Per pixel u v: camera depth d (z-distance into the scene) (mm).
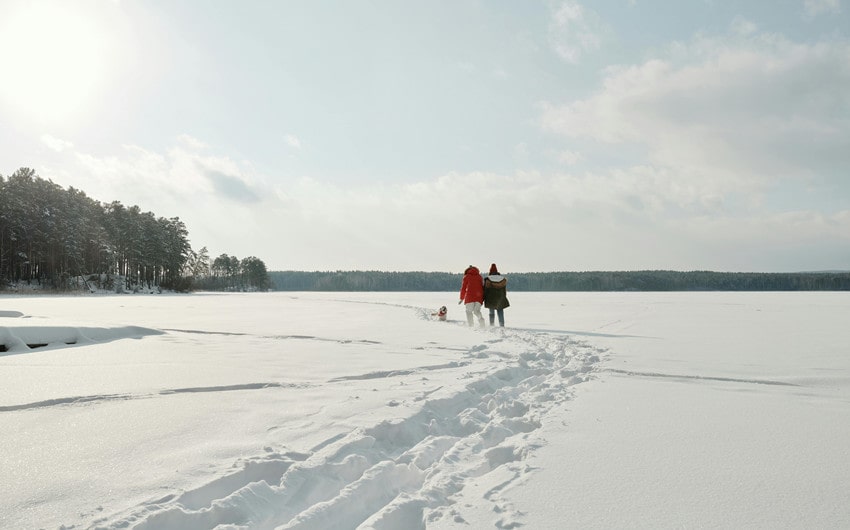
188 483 2703
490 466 3354
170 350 8531
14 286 56062
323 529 2293
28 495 2531
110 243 72750
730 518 2418
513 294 50094
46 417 4145
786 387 5797
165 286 87188
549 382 6133
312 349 8750
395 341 10008
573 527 2312
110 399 4836
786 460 3301
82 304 27922
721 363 7441
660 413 4570
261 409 4445
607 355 8242
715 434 3902
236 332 11836
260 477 2889
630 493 2732
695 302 28531
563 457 3340
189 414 4262
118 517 2223
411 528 2420
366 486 2682
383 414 4227
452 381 5805
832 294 46375
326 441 3502
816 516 2441
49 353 8102
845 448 3562
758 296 40000
